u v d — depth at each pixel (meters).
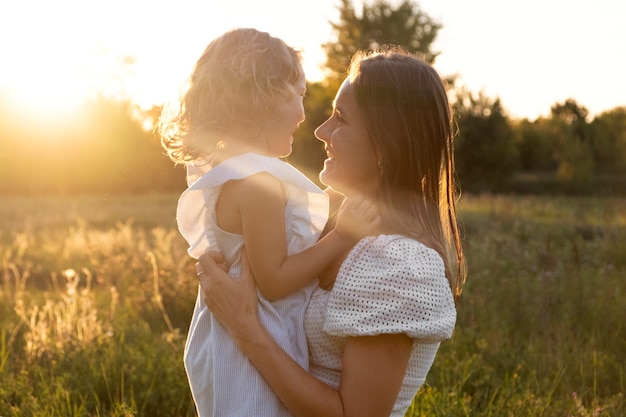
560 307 7.05
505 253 10.47
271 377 1.87
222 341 1.98
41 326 5.36
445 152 2.05
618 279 8.48
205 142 2.01
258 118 1.99
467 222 16.59
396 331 1.83
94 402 4.13
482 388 4.46
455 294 2.18
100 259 11.17
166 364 4.57
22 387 4.20
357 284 1.88
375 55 2.05
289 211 2.00
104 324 6.08
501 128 45.12
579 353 5.59
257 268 1.93
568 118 78.12
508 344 5.64
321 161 27.78
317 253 1.96
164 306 7.32
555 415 4.10
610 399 4.48
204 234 2.03
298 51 2.10
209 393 2.01
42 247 12.61
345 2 37.00
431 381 4.47
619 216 17.52
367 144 2.00
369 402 1.85
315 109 28.83
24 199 17.30
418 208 2.00
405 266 1.88
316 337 1.96
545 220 18.73
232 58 1.99
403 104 1.97
